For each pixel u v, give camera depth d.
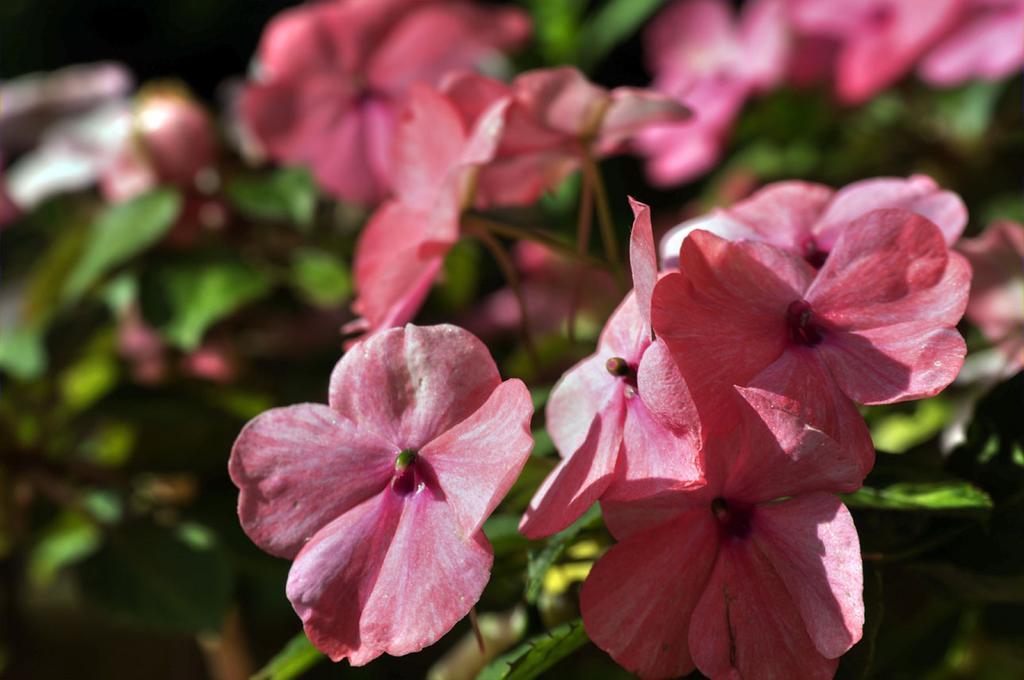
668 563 0.34
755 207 0.38
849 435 0.35
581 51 0.72
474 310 0.61
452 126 0.40
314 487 0.35
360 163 0.54
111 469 0.54
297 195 0.58
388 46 0.54
